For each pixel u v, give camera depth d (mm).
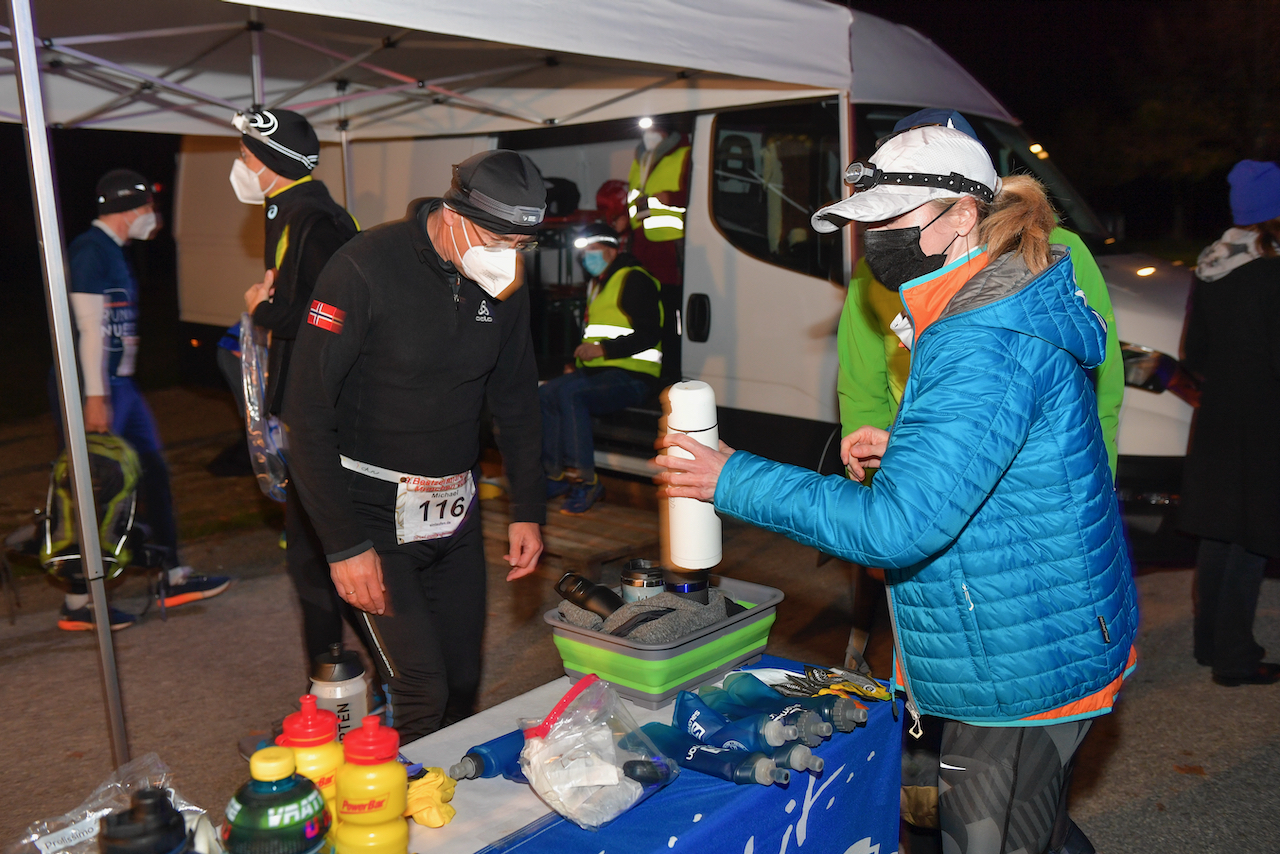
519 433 2566
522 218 2037
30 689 3879
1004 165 5188
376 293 2125
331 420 2127
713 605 2053
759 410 5129
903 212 1576
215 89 5320
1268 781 3109
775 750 1699
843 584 4844
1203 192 23031
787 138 4875
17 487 6820
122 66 4340
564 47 2750
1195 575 3814
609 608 2051
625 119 5566
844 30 3855
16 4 2254
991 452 1481
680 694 1904
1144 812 2963
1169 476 4258
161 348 13547
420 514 2342
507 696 3729
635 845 1470
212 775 3215
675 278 5387
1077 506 1582
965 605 1611
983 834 1700
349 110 6340
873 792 1915
